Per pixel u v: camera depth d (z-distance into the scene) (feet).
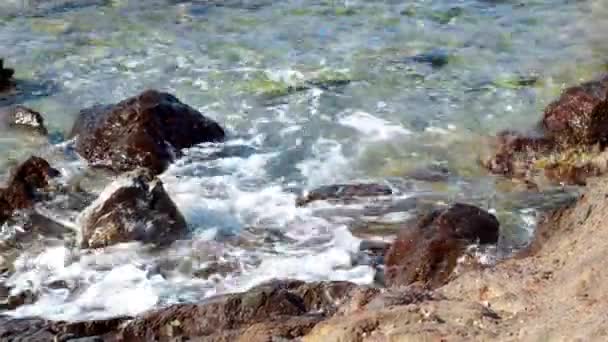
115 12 83.35
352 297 41.47
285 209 53.78
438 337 33.27
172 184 56.85
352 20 80.12
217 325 40.98
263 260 48.67
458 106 66.03
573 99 59.52
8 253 50.26
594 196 46.26
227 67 72.28
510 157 58.29
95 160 59.93
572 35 76.54
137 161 59.11
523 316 34.63
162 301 45.55
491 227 47.73
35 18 82.53
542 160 57.88
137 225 50.34
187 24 80.33
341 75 70.54
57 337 40.86
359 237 50.60
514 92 67.77
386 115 65.00
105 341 41.11
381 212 53.21
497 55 73.31
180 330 41.01
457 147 60.90
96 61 74.28
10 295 46.47
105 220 50.29
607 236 40.60
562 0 83.56
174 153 59.98
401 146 61.26
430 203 54.13
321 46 75.25
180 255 49.32
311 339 36.22
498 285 37.73
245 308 41.34
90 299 45.98
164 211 51.01
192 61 73.56
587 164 57.00
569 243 42.14
